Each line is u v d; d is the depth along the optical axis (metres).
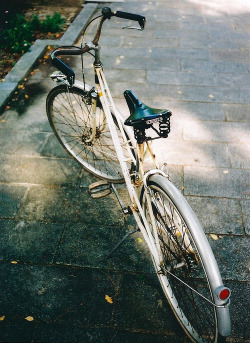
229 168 3.40
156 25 6.48
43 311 2.35
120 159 2.38
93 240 2.80
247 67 5.07
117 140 2.44
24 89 4.73
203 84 4.69
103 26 6.43
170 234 2.00
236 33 6.13
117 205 3.08
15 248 2.75
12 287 2.49
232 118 4.06
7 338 2.22
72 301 2.40
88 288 2.48
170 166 3.43
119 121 2.54
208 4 7.46
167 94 4.52
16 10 7.48
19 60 5.27
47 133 3.93
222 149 3.62
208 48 5.64
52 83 4.86
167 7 7.30
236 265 2.58
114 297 2.42
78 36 6.07
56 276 2.56
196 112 4.18
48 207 3.07
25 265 2.63
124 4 7.45
